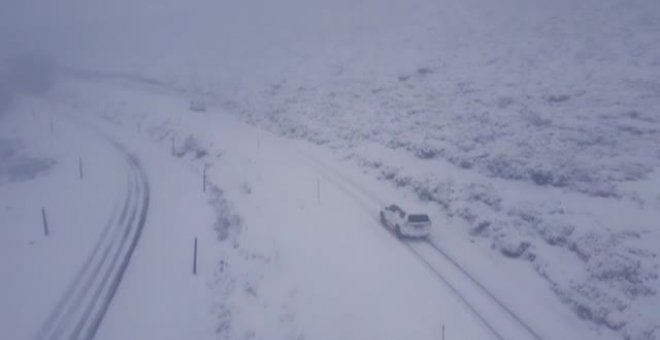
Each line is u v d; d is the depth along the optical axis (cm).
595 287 1958
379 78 6041
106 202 4028
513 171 3123
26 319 2377
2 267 3017
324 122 5050
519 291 2036
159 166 4838
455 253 2398
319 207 3005
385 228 2681
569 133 3459
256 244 2680
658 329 1667
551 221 2466
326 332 1817
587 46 5316
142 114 6906
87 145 5912
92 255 3028
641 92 3906
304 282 2169
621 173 2827
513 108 4191
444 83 5300
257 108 6106
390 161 3712
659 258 2042
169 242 3091
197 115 6209
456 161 3469
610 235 2255
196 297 2412
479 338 1700
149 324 2241
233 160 4353
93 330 2211
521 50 5731
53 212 3959
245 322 2061
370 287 2039
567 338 1714
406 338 1703
